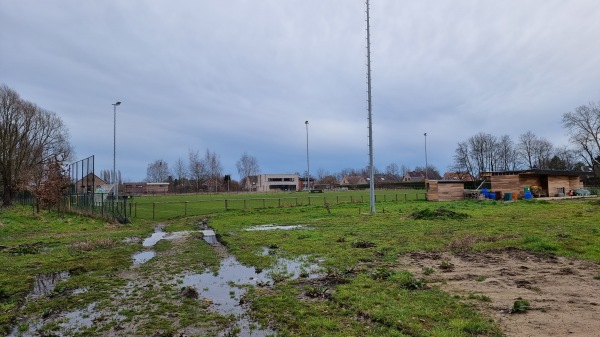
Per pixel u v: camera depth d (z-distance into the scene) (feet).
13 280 30.07
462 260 32.63
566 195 127.44
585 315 18.80
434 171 416.26
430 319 18.84
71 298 25.04
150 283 28.60
